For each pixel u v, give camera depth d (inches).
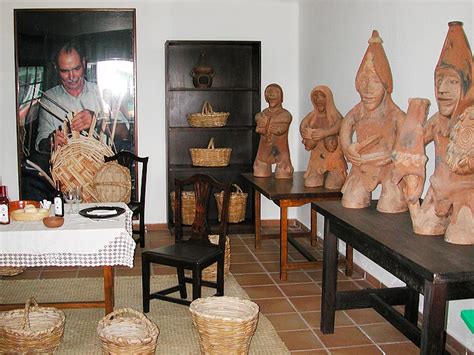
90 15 213.3
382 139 120.0
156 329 110.3
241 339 107.7
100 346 118.5
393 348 119.1
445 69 94.3
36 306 116.9
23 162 216.8
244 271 171.2
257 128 188.1
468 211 93.0
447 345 120.5
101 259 122.6
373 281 158.2
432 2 127.0
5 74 212.1
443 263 82.0
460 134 90.4
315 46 208.1
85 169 219.8
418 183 100.0
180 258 128.3
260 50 214.1
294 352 117.3
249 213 227.6
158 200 226.7
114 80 217.8
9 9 209.3
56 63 213.9
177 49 220.5
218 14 221.9
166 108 209.6
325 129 159.8
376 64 119.1
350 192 124.0
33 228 122.3
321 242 201.8
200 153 211.8
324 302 124.4
